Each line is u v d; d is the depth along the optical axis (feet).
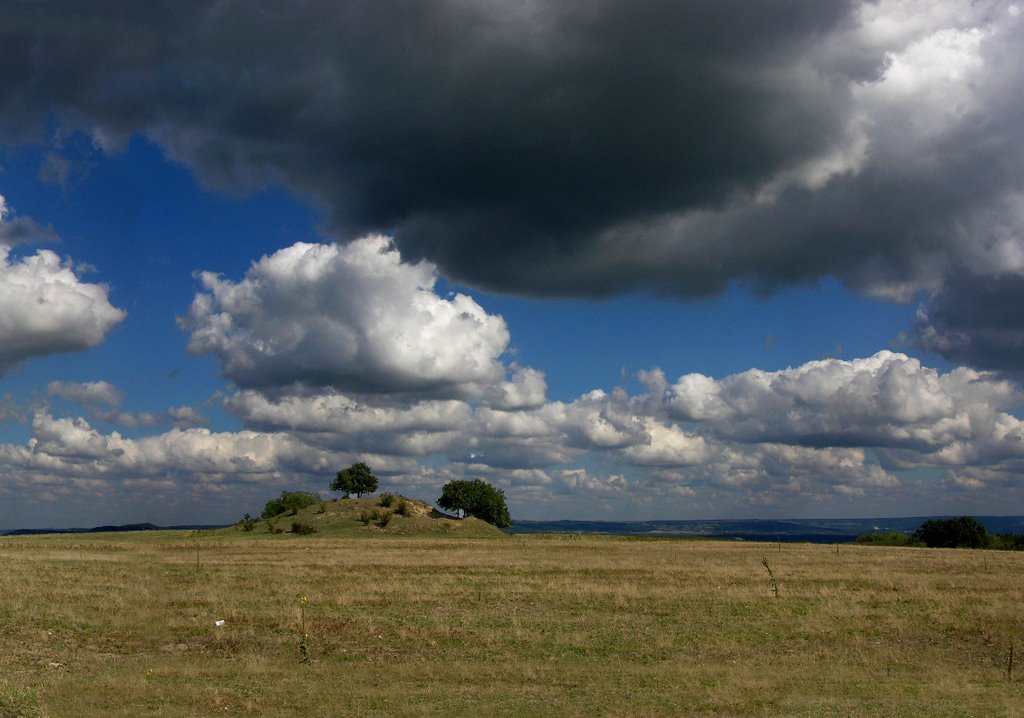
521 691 65.36
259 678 69.77
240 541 255.70
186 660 78.95
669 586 128.26
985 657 85.40
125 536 301.43
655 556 193.06
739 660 82.12
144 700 59.26
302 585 126.11
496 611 105.60
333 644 86.99
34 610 96.07
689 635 93.15
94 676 68.39
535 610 106.83
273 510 400.88
